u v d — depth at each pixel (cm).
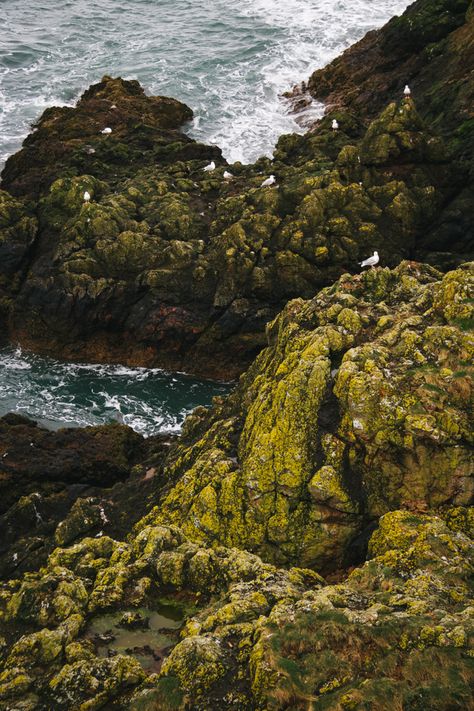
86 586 1485
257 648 1190
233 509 1767
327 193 3366
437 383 1736
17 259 3500
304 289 3222
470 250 3353
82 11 6925
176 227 3475
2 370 3278
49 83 5484
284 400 1808
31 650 1302
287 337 2075
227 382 3262
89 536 1934
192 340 3275
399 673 1132
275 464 1753
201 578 1477
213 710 1139
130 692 1212
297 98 5225
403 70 4900
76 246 3391
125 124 4675
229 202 3531
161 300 3272
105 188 3772
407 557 1470
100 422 2964
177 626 1386
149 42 6188
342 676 1139
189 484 1892
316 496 1697
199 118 4991
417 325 1897
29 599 1423
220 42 6103
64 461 2425
